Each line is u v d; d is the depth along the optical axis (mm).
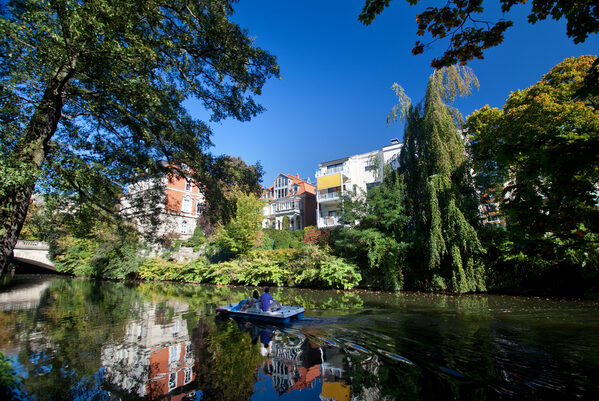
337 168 36594
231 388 4531
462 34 3418
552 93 13992
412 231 17406
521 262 14789
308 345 6590
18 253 33469
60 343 6973
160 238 11828
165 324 9016
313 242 23750
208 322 9266
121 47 5539
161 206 11648
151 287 22047
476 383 4418
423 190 16531
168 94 7867
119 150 9281
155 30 6824
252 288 21047
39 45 5531
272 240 32719
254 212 27500
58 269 36750
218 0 7859
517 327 7617
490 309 10414
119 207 11727
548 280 14578
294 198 41594
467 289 15086
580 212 3426
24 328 8516
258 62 8859
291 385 4551
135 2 5715
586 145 2840
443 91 17484
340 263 19188
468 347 6023
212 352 6293
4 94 6066
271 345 6707
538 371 4770
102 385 4633
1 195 5566
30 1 5012
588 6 2734
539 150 3059
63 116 7684
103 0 4789
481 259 15570
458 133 16859
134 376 5000
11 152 5918
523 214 3625
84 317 10211
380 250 17844
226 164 10148
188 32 7727
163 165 9953
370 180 32875
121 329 8398
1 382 3434
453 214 15234
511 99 16125
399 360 5465
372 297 14672
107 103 7516
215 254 30062
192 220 38406
